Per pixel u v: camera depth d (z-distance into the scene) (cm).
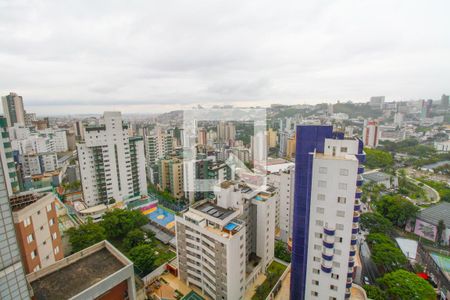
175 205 7050
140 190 7669
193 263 3547
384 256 4322
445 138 14312
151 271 4072
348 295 2673
